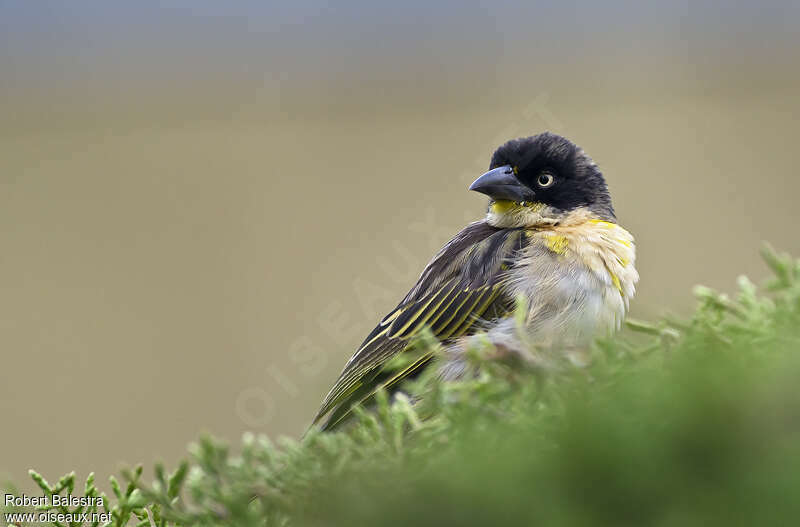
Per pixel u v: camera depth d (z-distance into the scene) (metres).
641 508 2.69
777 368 2.85
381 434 3.88
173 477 3.86
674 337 4.16
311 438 3.72
